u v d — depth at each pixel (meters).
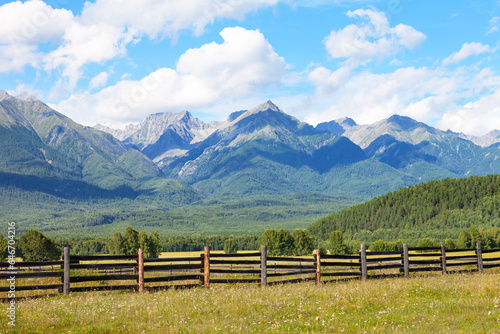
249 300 14.23
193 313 12.70
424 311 12.52
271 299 14.40
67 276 15.99
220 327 11.08
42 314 12.34
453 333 10.25
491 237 131.12
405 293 15.29
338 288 16.47
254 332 10.77
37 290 16.78
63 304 13.65
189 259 17.83
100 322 11.74
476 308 12.65
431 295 14.97
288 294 15.05
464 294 14.95
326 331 10.62
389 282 18.14
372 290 15.66
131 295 15.73
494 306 12.67
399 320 11.59
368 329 10.73
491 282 16.52
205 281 17.77
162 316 12.26
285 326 11.15
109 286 16.66
